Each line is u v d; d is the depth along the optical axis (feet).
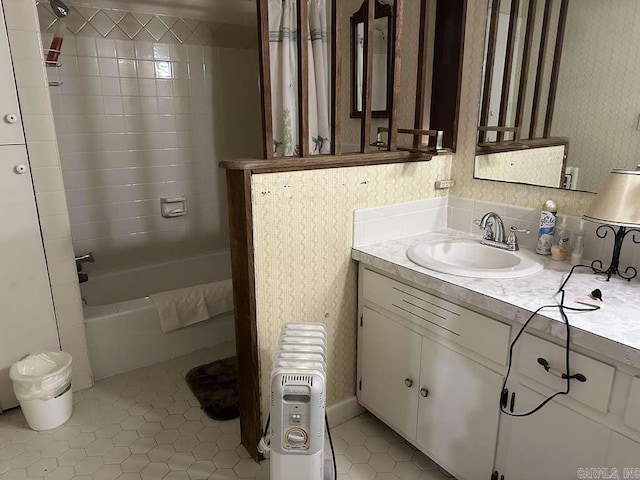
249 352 5.69
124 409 7.01
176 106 9.88
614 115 5.10
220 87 10.30
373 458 6.05
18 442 6.29
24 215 6.46
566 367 3.98
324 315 6.20
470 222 6.83
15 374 6.42
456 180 6.97
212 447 6.23
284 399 4.43
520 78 5.88
